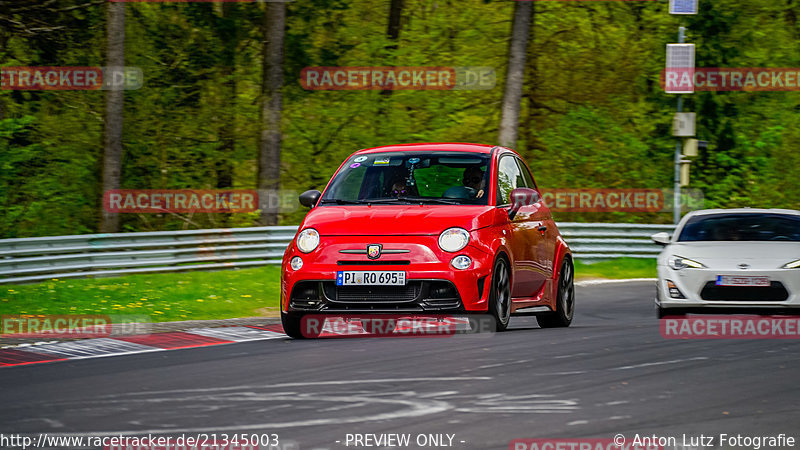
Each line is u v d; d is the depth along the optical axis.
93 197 91.06
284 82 94.44
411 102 99.69
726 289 36.03
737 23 101.88
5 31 79.19
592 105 104.31
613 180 103.62
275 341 32.72
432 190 33.81
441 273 30.39
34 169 88.31
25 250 52.75
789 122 106.19
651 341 30.95
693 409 21.25
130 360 29.31
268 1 75.75
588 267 68.81
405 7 103.94
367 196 33.91
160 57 93.06
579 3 101.19
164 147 95.19
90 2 81.62
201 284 52.88
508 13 101.25
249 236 62.28
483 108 102.44
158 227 94.06
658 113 104.00
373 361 27.33
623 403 21.81
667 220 102.00
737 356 28.11
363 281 30.58
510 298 32.97
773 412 21.02
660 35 101.88
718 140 105.12
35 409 22.11
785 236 39.09
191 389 23.95
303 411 21.27
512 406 21.52
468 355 28.03
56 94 88.00
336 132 99.38
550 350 28.94
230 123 95.31
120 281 53.59
